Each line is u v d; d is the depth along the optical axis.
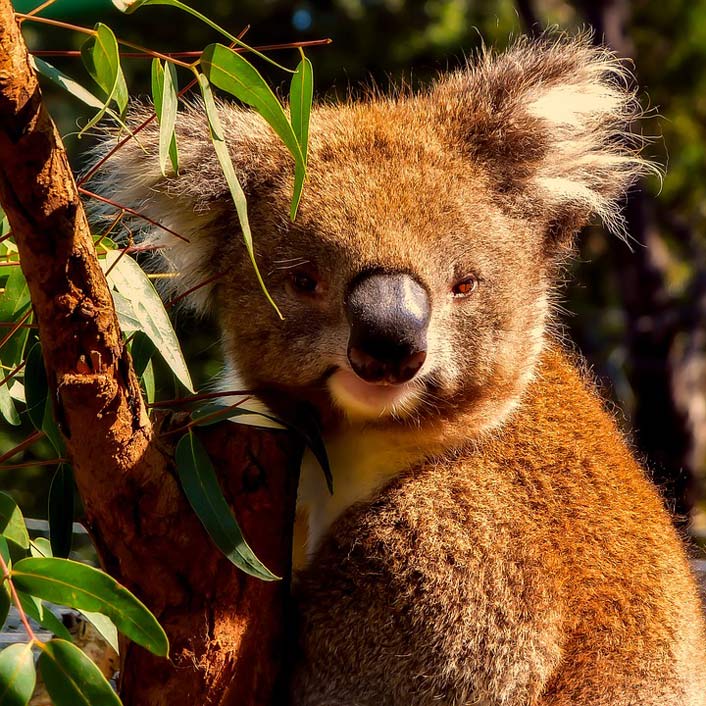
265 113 3.87
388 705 4.96
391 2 17.94
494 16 18.03
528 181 5.48
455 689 4.98
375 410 4.92
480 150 5.43
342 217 4.99
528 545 5.18
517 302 5.31
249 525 4.19
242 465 4.21
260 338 5.11
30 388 3.99
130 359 3.55
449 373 5.09
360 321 4.73
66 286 3.31
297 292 5.00
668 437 15.34
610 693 5.10
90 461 3.59
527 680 5.04
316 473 5.32
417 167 5.23
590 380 6.36
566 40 6.18
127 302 4.10
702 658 5.60
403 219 5.02
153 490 3.72
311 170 5.17
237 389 5.43
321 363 4.96
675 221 17.64
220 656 3.97
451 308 5.11
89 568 3.34
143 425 3.65
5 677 3.22
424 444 5.22
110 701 3.31
